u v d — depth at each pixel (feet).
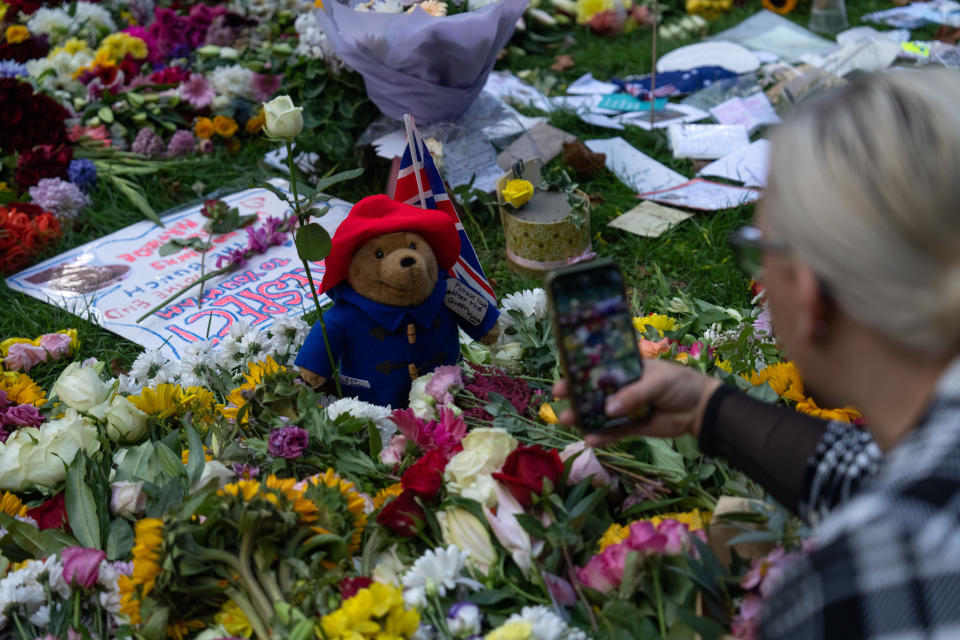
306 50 11.43
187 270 10.00
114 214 11.19
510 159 10.68
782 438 3.71
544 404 5.62
